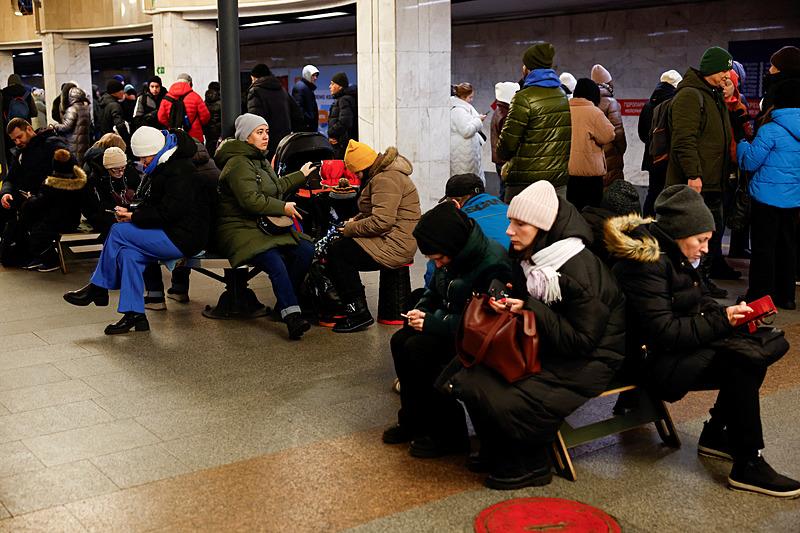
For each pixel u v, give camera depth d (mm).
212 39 16875
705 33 14367
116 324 7027
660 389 4352
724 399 4438
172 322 7363
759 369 4156
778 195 7211
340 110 12789
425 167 12023
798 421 5008
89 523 3883
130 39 21250
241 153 7074
